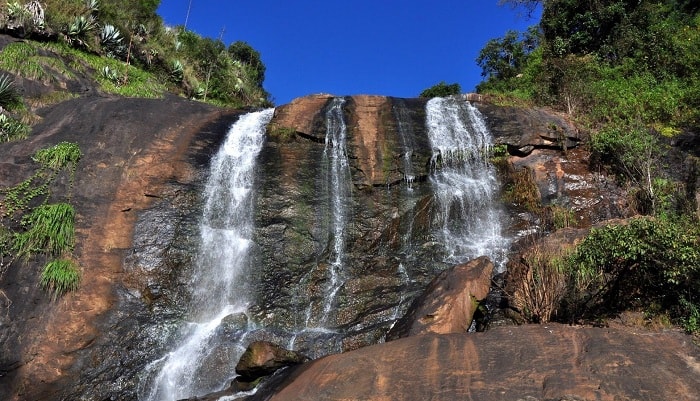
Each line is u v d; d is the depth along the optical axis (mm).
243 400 7145
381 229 11703
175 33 27031
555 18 21188
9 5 16906
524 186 12773
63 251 9875
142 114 14055
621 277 7938
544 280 8109
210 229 11477
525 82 20328
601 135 13109
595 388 5266
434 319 7820
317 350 8859
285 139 13523
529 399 5258
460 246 11641
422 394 5578
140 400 8461
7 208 9977
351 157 12977
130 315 9570
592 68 17703
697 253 6945
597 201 12266
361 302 10266
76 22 18844
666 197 11250
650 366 5633
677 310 7336
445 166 13422
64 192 10844
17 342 8602
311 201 12078
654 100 14641
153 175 11969
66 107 14250
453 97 15844
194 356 9000
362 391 5816
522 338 6488
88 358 8773
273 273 10867
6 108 13203
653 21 19219
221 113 15484
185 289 10430
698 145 12742
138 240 10680
